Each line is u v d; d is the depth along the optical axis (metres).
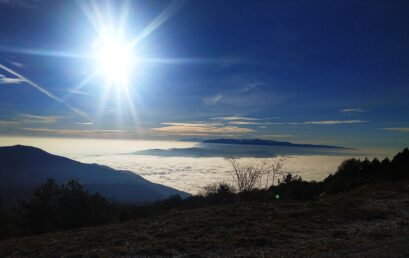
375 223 13.41
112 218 28.11
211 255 9.73
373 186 23.62
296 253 9.60
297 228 12.52
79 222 27.11
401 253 8.86
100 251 10.40
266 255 9.58
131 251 10.23
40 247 11.45
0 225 27.94
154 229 13.05
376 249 9.37
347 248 9.66
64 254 10.34
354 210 15.38
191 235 11.78
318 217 14.13
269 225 13.00
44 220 27.70
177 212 17.27
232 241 10.92
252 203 18.28
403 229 12.31
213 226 12.98
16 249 11.55
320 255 9.06
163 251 10.12
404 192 20.36
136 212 29.41
